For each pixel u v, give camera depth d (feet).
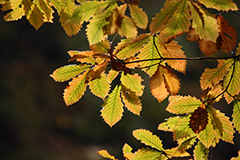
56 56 43.42
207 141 6.72
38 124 39.27
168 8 6.06
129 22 6.06
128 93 6.68
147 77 35.09
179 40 27.94
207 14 6.13
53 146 37.68
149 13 26.48
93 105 40.68
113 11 6.04
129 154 7.12
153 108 36.55
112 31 6.07
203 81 6.71
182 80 31.24
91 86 6.68
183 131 6.79
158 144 6.96
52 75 6.59
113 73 6.65
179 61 6.58
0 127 36.40
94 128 40.06
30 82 40.98
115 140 39.06
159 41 6.54
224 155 29.60
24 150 35.76
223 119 6.64
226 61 6.64
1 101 37.40
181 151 6.96
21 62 42.29
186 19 6.07
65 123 40.60
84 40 39.06
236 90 6.66
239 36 20.56
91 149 38.42
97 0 6.03
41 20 6.43
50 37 43.55
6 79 39.19
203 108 6.59
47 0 6.36
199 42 6.59
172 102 6.67
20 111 38.06
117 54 6.56
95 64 6.59
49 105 41.39
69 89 6.63
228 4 6.02
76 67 6.59
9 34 41.81
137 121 37.27
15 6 6.40
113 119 6.76
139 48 6.56
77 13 6.04
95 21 6.06
